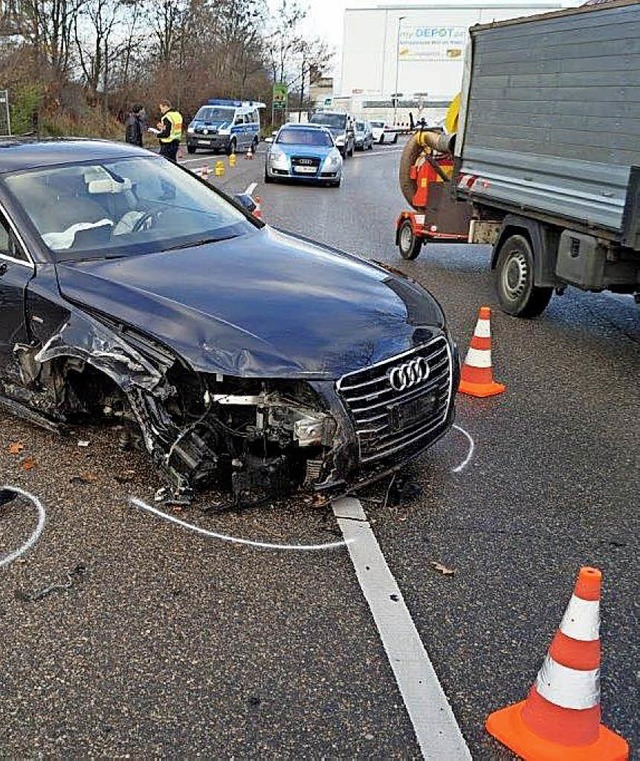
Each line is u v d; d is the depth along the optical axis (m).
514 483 4.61
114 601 3.40
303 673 3.03
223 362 3.79
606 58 6.54
